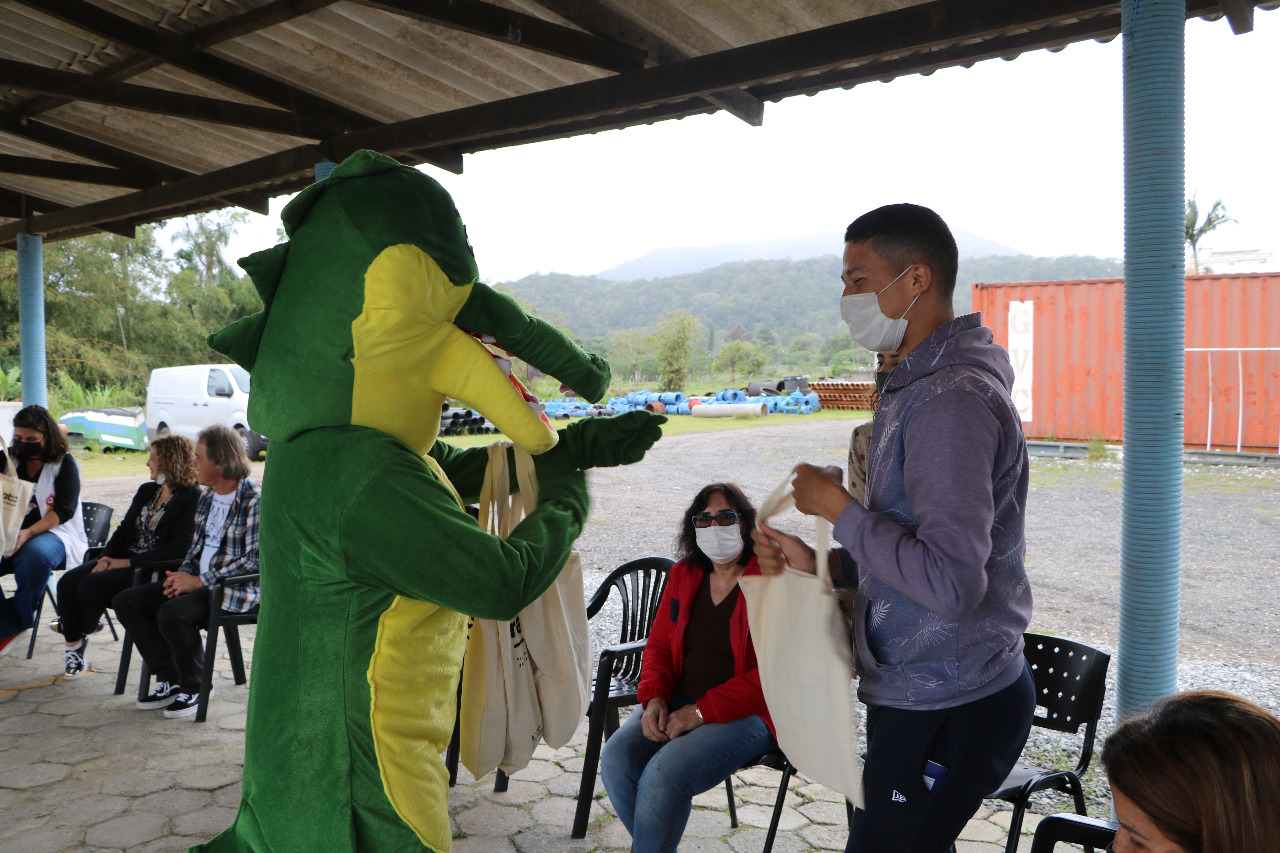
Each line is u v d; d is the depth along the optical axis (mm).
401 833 1662
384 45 4715
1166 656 2666
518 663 2312
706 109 4461
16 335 27188
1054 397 13328
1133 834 1047
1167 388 2637
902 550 1475
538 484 2037
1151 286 2637
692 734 2486
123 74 5348
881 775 1657
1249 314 12086
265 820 1715
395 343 1666
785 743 1829
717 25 4156
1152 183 2629
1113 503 9656
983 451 1495
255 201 6762
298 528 1686
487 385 1771
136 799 3184
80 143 6367
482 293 1865
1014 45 3814
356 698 1655
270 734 1713
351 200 1699
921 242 1646
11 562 4699
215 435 3924
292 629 1706
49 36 5039
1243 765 966
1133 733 1063
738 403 24141
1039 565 7059
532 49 3928
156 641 4023
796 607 1771
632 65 4195
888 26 3381
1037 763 3404
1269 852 948
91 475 13516
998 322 13656
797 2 3898
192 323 31641
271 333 1762
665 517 9586
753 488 11086
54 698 4199
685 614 2771
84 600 4324
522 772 3457
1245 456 12086
